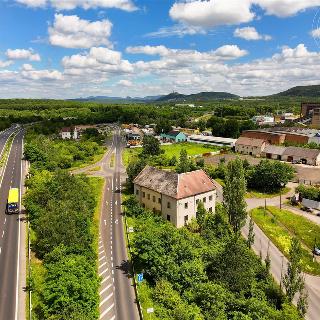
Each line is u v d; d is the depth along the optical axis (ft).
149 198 273.75
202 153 547.49
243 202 232.12
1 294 164.76
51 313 144.97
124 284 180.55
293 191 349.82
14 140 589.73
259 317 149.69
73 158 475.31
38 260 194.29
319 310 173.58
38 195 248.73
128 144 623.36
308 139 559.38
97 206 295.89
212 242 222.89
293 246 166.09
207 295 160.45
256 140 530.27
